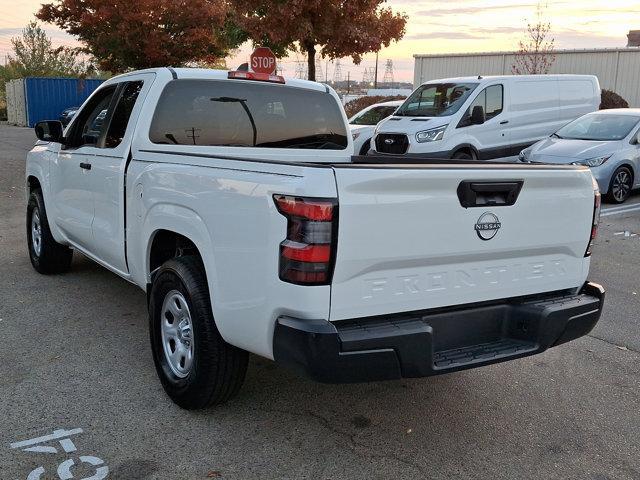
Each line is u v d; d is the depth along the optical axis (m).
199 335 3.57
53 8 20.83
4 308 5.64
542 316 3.51
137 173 4.29
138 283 4.56
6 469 3.21
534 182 3.51
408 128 13.09
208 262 3.46
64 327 5.21
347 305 3.02
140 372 4.39
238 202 3.23
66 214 5.70
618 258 8.15
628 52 24.98
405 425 3.80
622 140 12.15
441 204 3.20
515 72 27.28
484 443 3.62
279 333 3.04
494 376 4.55
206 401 3.70
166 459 3.35
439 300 3.31
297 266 2.93
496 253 3.46
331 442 3.58
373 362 3.01
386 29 14.84
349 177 2.93
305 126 5.24
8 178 14.11
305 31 13.89
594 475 3.34
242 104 4.91
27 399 3.96
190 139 4.70
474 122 13.09
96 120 5.35
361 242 2.98
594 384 4.45
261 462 3.35
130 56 21.64
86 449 3.41
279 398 4.09
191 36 21.30
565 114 14.65
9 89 39.53
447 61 29.97
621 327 5.62
